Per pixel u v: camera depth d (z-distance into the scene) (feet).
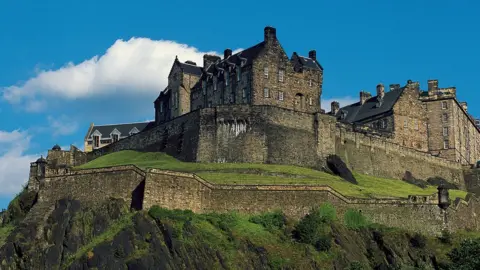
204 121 563.89
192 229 419.95
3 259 429.79
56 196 468.75
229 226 437.58
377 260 446.60
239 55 625.82
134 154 604.08
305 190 465.88
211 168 528.63
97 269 397.60
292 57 639.76
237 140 558.97
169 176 443.32
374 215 474.49
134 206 442.50
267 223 447.83
